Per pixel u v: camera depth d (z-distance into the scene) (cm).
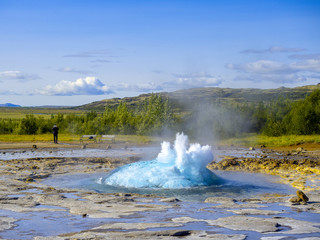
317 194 1133
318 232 670
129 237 636
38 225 722
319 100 4553
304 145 3312
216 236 641
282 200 1027
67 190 1188
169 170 1355
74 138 4194
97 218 784
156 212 852
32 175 1566
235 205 948
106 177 1435
